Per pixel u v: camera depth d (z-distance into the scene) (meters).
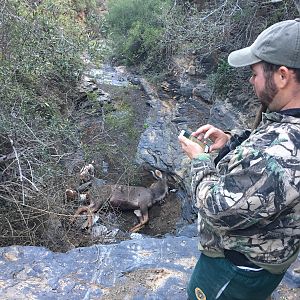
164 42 11.82
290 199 1.29
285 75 1.32
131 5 13.23
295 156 1.29
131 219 8.77
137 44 13.02
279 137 1.32
